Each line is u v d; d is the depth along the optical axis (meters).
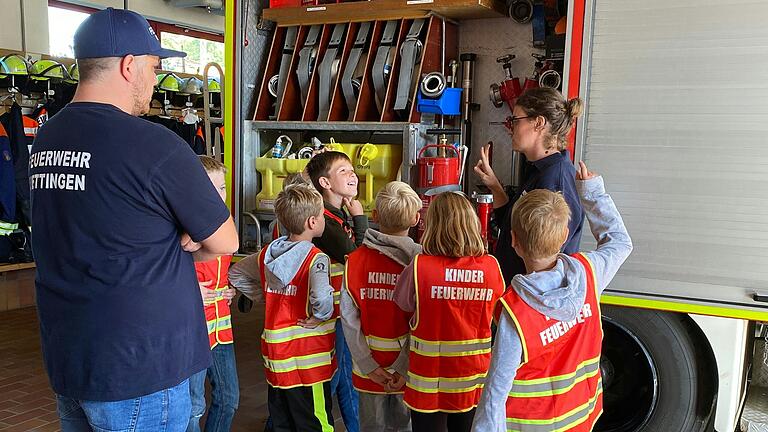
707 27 2.51
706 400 2.74
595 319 1.83
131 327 1.58
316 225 2.54
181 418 1.72
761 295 2.50
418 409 2.16
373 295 2.34
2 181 5.67
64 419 1.75
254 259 2.70
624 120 2.66
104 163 1.55
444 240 2.12
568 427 1.76
